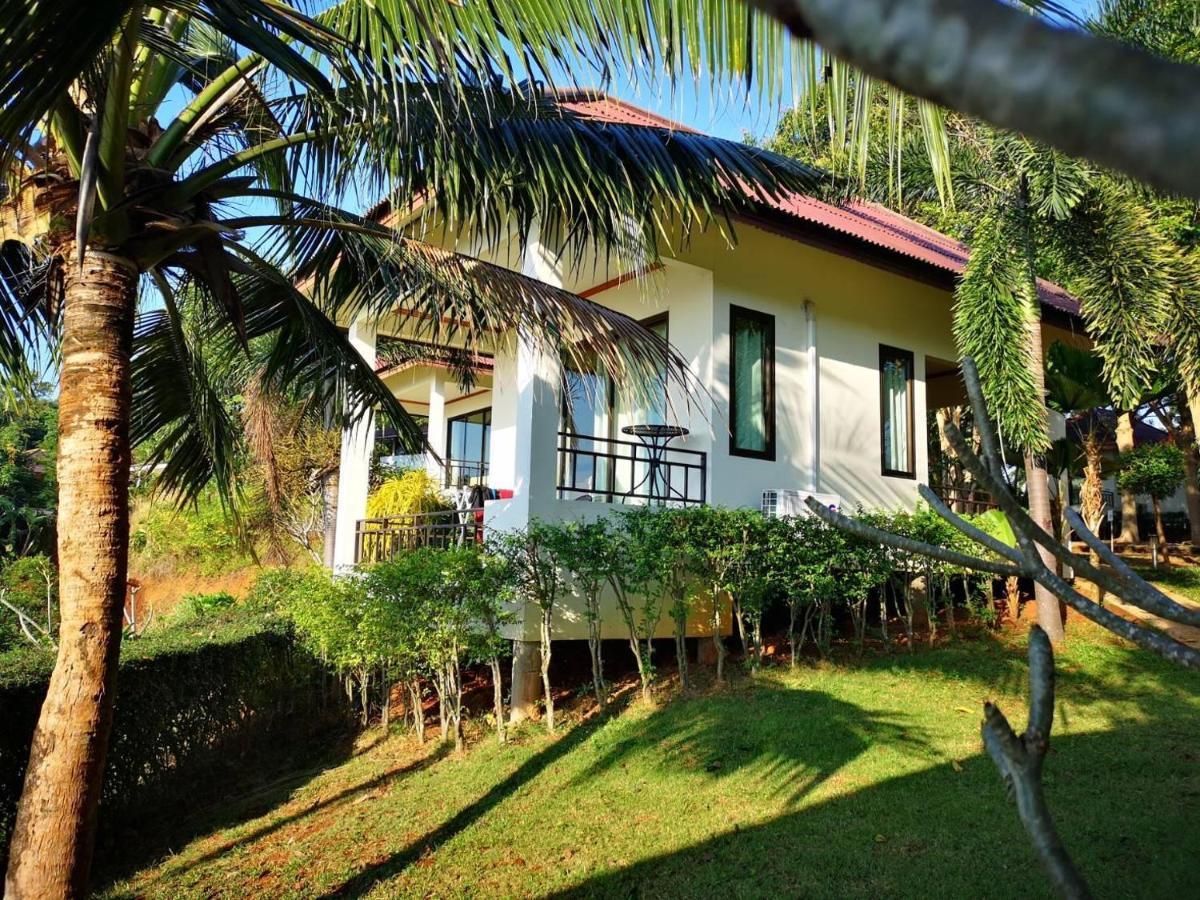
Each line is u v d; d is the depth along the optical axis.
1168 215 9.80
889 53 0.42
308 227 5.97
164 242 4.42
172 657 7.28
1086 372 11.80
